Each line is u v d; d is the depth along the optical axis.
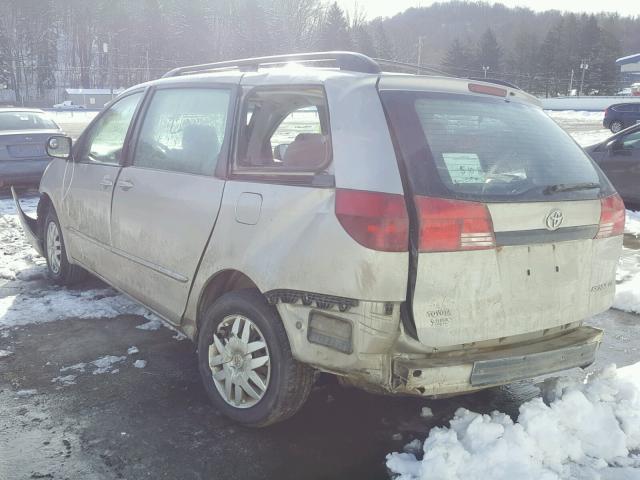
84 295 5.45
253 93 3.43
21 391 3.68
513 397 3.73
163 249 3.79
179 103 3.99
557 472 2.88
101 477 2.85
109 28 93.69
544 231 2.96
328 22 84.00
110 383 3.81
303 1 85.69
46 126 10.96
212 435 3.23
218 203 3.37
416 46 103.50
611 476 2.89
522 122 3.33
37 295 5.43
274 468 2.96
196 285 3.52
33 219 6.24
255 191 3.17
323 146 3.06
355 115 2.88
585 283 3.18
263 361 3.15
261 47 84.75
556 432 3.07
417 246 2.65
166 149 3.98
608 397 3.48
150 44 90.00
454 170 2.82
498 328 2.87
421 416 3.48
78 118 44.91
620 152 10.20
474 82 3.29
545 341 3.09
